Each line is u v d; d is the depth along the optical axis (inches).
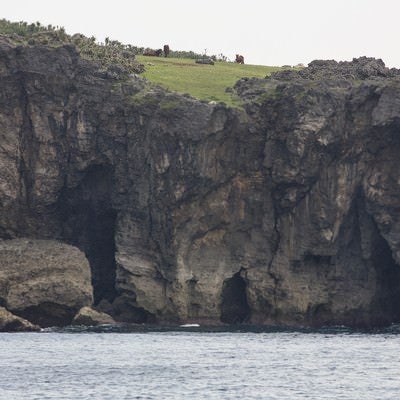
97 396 6387.8
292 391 6579.7
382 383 6899.6
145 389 6624.0
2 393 6481.3
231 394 6466.5
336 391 6584.6
